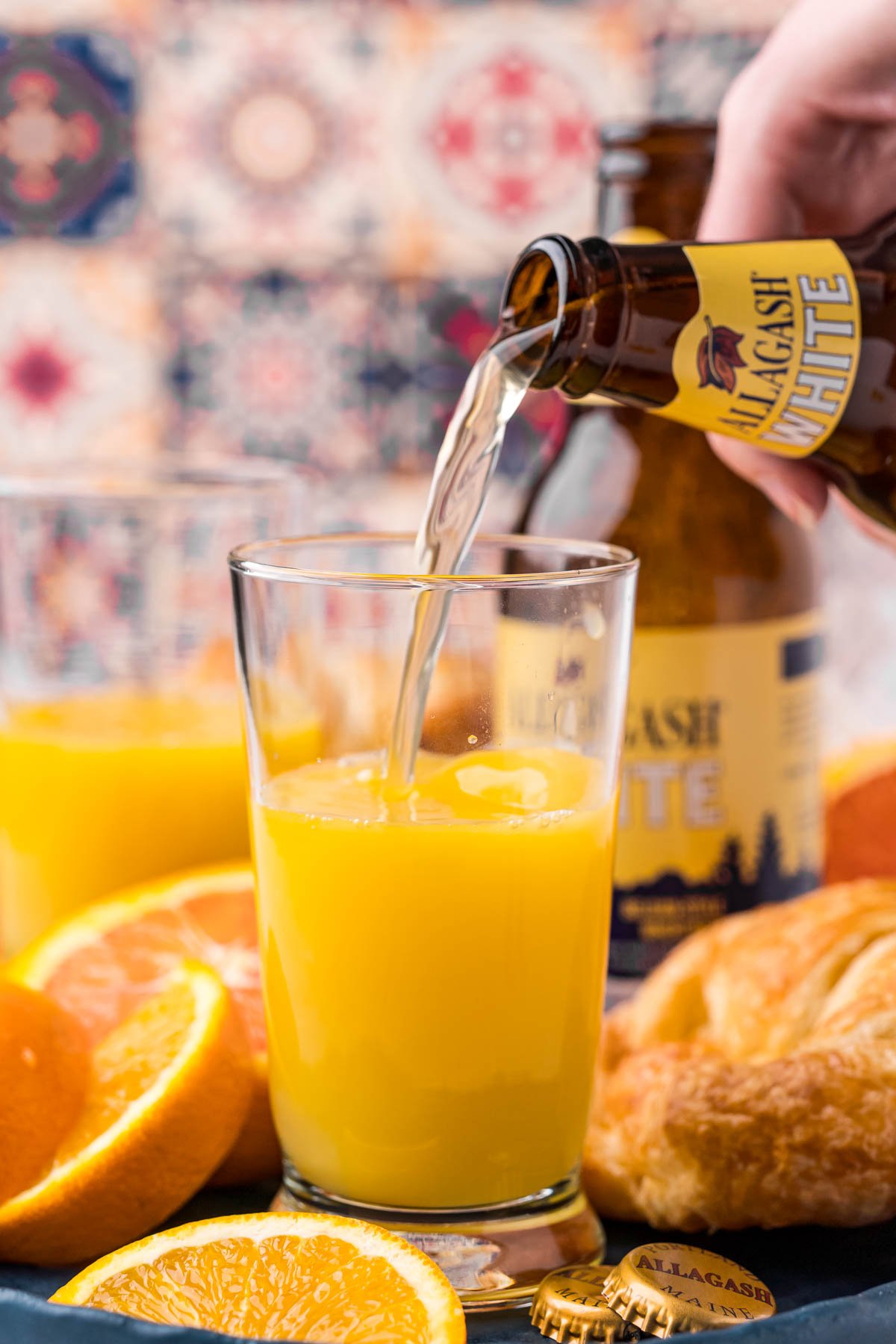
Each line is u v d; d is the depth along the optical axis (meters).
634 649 0.64
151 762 0.67
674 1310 0.50
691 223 0.66
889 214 0.61
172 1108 0.54
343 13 1.63
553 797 0.53
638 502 0.65
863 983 0.56
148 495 0.69
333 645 0.54
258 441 1.71
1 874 0.70
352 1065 0.52
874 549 1.53
